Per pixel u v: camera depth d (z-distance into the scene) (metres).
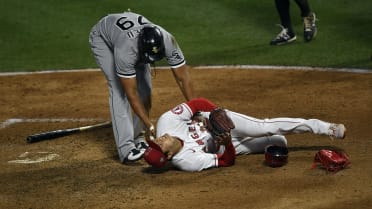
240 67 42.59
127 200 23.42
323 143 28.19
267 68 41.94
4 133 33.59
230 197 22.83
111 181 25.50
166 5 55.78
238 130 26.34
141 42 25.45
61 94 39.72
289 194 22.67
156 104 36.81
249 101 36.09
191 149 25.61
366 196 22.09
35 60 46.94
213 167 25.80
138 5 55.88
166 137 25.09
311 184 23.39
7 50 49.22
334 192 22.58
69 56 47.44
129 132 27.73
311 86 37.75
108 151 29.67
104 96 38.81
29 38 51.31
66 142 31.28
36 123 34.94
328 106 34.12
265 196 22.66
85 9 55.72
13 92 40.66
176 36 50.06
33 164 28.41
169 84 40.47
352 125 30.88
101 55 27.80
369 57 42.31
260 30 50.25
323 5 53.47
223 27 51.34
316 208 21.42
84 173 26.73
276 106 34.84
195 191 23.66
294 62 42.69
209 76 41.28
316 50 44.81
